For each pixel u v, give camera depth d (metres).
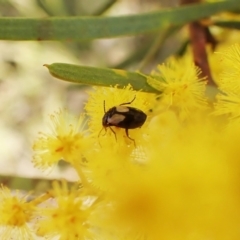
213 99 0.10
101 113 0.10
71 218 0.09
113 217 0.09
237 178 0.08
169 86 0.10
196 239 0.08
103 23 0.11
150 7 0.19
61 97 0.18
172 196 0.08
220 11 0.12
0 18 0.11
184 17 0.12
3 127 0.19
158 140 0.09
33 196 0.11
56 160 0.10
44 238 0.10
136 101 0.10
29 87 0.18
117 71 0.10
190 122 0.09
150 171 0.08
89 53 0.17
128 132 0.09
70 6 0.15
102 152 0.09
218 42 0.13
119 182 0.09
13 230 0.10
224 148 0.08
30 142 0.19
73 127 0.10
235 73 0.09
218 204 0.08
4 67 0.18
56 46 0.17
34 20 0.11
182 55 0.13
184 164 0.08
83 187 0.09
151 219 0.08
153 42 0.15
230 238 0.08
